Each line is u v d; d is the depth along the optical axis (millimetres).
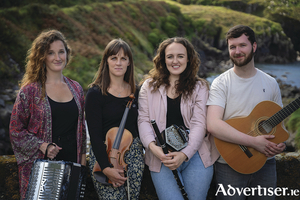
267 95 2162
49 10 20500
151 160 2139
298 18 52219
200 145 2113
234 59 2131
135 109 2184
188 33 37531
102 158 1922
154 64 2400
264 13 54094
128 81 2270
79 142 2125
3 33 14891
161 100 2248
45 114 1983
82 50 18203
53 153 1906
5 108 8516
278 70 31641
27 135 1938
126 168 1960
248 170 2100
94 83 2164
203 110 2195
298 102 2055
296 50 52094
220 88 2174
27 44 16078
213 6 55719
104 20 25062
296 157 2451
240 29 2094
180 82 2266
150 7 35375
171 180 2070
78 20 22625
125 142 2020
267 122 2104
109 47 2137
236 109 2160
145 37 29141
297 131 6770
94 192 2410
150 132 2152
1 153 6531
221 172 2199
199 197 2055
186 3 58875
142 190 2400
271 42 44875
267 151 2039
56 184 1779
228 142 2113
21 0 20453
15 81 12695
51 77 2115
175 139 2002
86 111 2078
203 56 32812
